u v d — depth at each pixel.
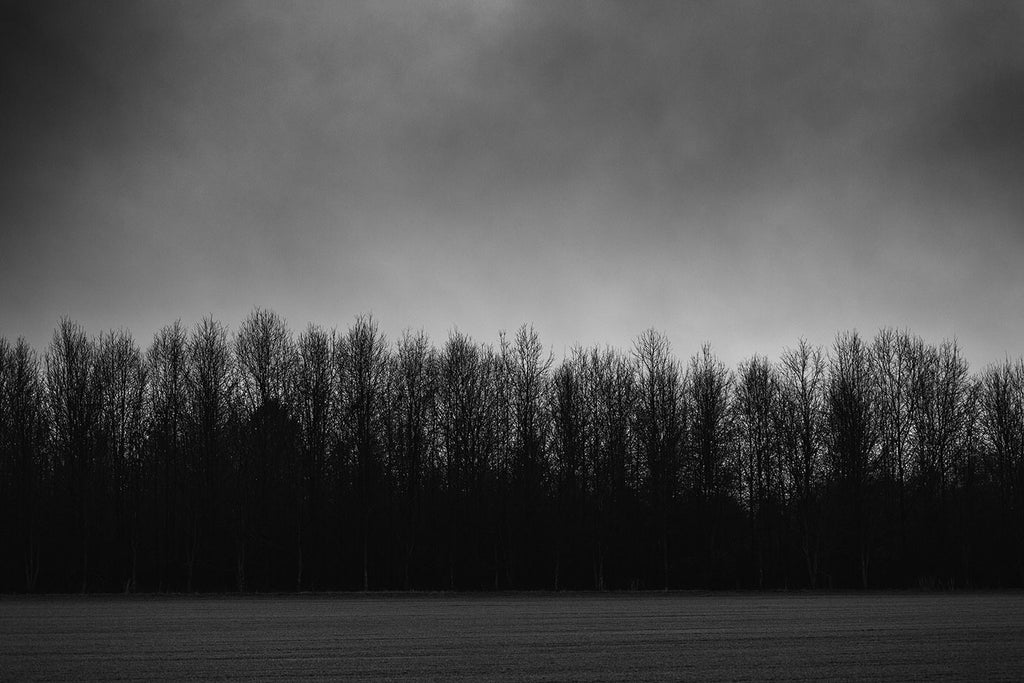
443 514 82.06
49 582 74.38
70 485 76.12
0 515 74.38
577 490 84.31
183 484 78.00
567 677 21.69
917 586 82.75
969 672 22.70
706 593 72.19
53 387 77.75
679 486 84.31
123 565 76.94
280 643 29.50
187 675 22.38
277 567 76.88
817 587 83.38
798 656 25.78
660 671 22.72
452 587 78.88
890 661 24.73
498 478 83.56
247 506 75.81
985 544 84.31
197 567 76.19
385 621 39.25
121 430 79.81
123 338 80.88
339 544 79.31
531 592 71.44
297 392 81.25
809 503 84.44
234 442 77.75
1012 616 42.06
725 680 21.27
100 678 21.97
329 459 80.75
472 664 24.08
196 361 80.75
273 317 82.56
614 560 82.62
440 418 84.50
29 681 21.56
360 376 82.00
